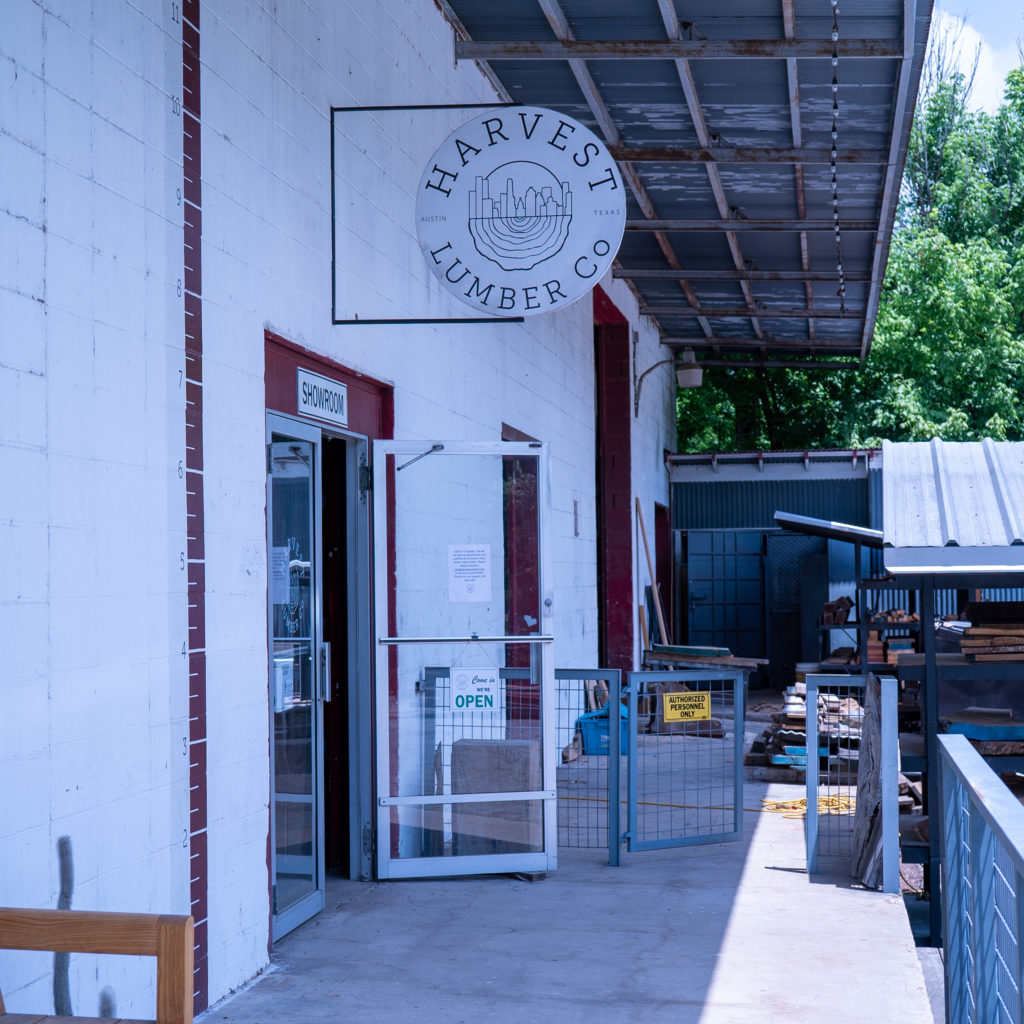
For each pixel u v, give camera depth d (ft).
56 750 13.05
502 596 24.34
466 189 20.79
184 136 16.48
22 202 12.76
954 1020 13.85
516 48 28.63
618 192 20.56
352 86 23.11
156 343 15.61
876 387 97.25
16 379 12.55
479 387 32.50
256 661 18.72
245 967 17.94
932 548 22.20
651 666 52.49
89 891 13.64
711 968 18.49
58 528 13.23
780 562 71.31
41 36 13.20
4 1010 10.62
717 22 26.73
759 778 36.91
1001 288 98.32
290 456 20.95
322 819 22.00
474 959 18.99
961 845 14.10
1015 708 25.64
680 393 103.14
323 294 21.57
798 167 35.55
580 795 34.12
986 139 113.50
